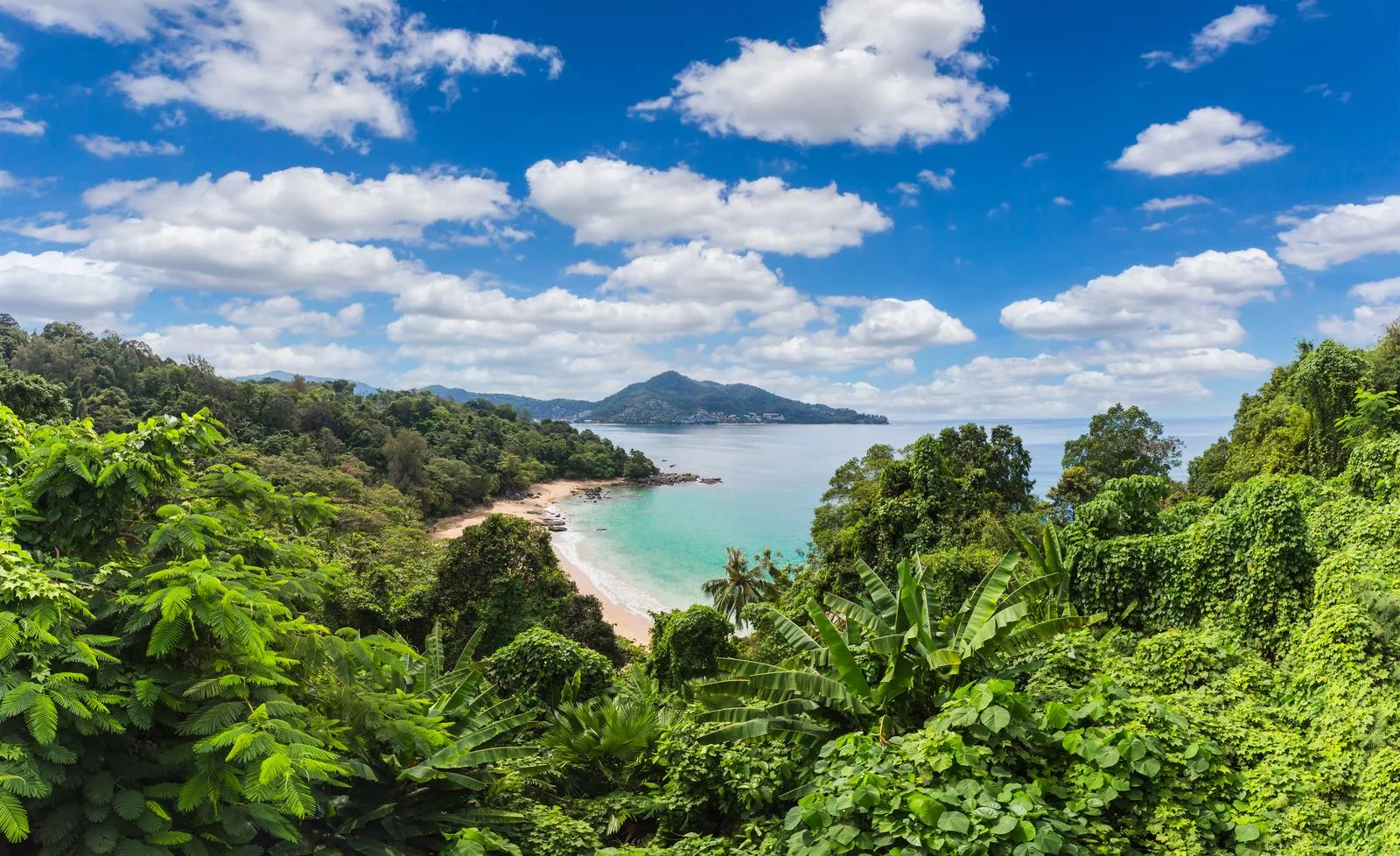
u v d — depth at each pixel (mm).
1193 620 14250
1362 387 26250
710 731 10414
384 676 9562
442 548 54188
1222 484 38469
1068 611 12633
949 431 48219
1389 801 6637
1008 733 7973
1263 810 7023
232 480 8820
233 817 6590
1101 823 6980
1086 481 47312
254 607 7098
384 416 143625
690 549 92812
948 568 21266
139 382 109438
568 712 13141
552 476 163000
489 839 8625
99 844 5566
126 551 8039
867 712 9828
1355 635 9383
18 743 5359
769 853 8398
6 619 5504
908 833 6590
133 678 6457
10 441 8211
